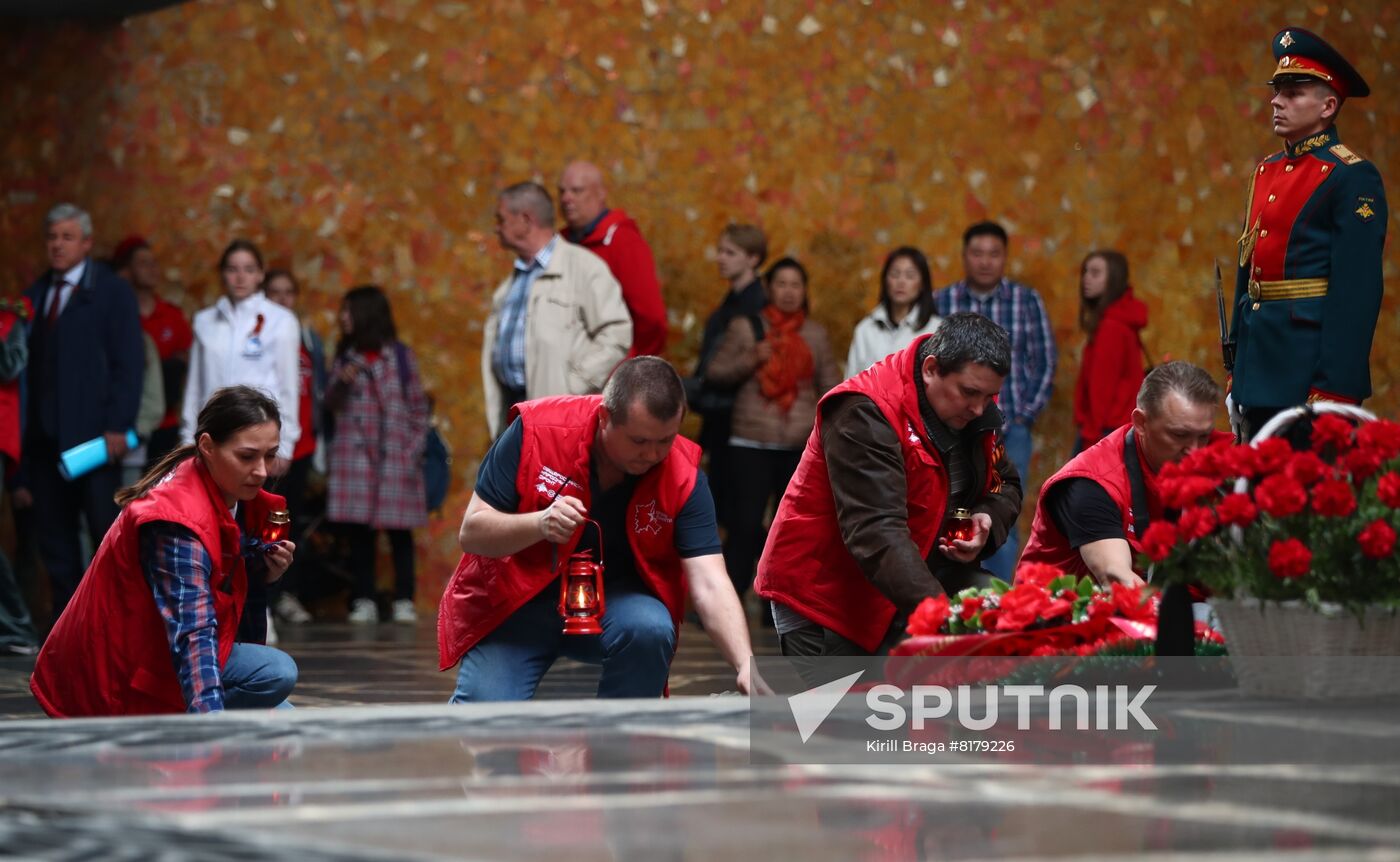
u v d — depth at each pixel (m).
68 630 9.08
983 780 4.29
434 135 27.81
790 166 28.56
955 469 9.90
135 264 25.89
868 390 9.70
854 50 28.81
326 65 27.64
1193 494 6.11
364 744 4.91
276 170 27.53
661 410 9.31
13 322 19.44
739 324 22.52
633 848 3.48
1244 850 3.42
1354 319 11.87
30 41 27.34
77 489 21.02
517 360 17.70
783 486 22.56
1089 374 23.45
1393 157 30.25
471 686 9.79
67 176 27.31
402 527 25.02
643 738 4.96
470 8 27.92
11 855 3.39
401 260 27.72
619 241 18.80
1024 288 23.05
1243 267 12.55
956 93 29.02
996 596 6.38
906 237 28.83
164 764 4.60
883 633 9.98
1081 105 29.27
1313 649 5.77
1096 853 3.42
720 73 28.44
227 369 21.70
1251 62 29.88
